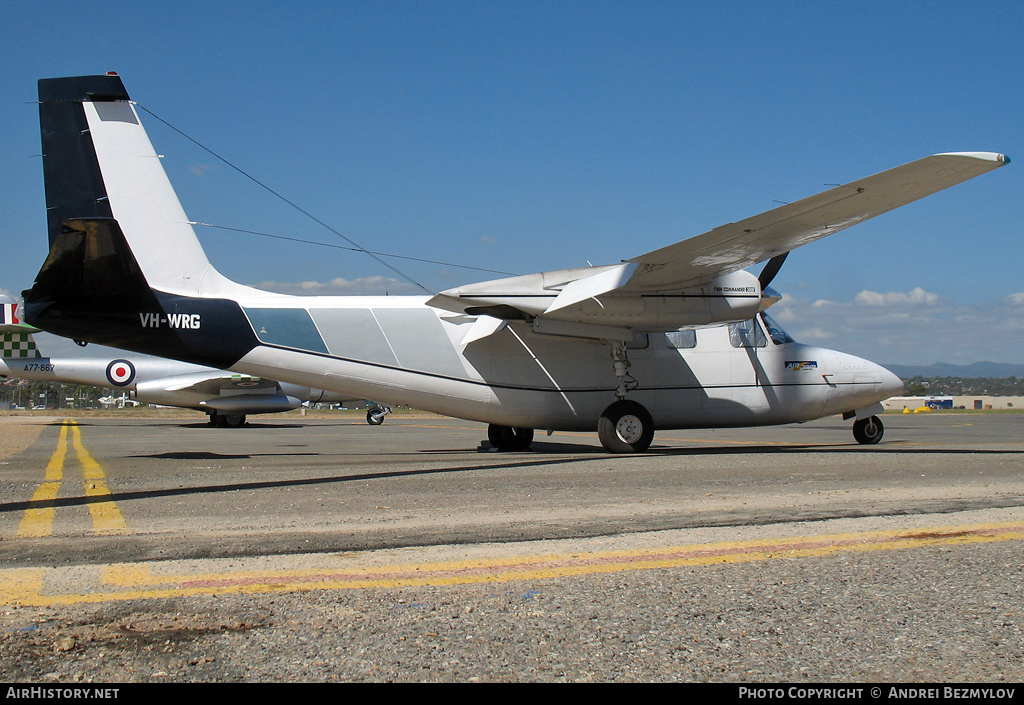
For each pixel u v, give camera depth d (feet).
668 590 11.35
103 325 37.01
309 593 11.12
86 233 33.65
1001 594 11.09
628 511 18.48
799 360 43.14
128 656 8.58
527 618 10.06
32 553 13.78
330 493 22.24
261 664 8.38
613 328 38.37
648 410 41.09
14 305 86.89
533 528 16.22
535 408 40.68
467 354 40.40
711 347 42.14
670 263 33.65
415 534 15.58
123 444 51.42
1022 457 33.24
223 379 81.92
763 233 31.19
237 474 28.14
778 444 50.62
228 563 12.97
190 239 38.70
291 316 39.09
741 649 8.98
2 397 305.53
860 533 15.43
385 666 8.36
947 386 613.11
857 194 28.04
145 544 14.58
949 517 17.25
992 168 26.11
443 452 42.37
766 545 14.34
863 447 42.63
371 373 39.68
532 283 36.63
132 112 38.37
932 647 9.05
